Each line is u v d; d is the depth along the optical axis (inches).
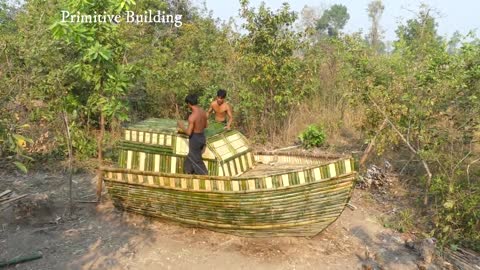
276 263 256.7
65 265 240.2
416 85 379.6
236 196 260.5
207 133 304.0
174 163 291.0
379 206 355.3
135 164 299.7
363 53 482.3
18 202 299.4
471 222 296.8
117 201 301.7
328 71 560.4
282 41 452.4
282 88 471.5
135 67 309.6
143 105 520.1
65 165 389.4
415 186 386.0
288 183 255.0
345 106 540.4
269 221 267.3
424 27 512.4
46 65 363.6
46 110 367.9
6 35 426.6
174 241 274.2
